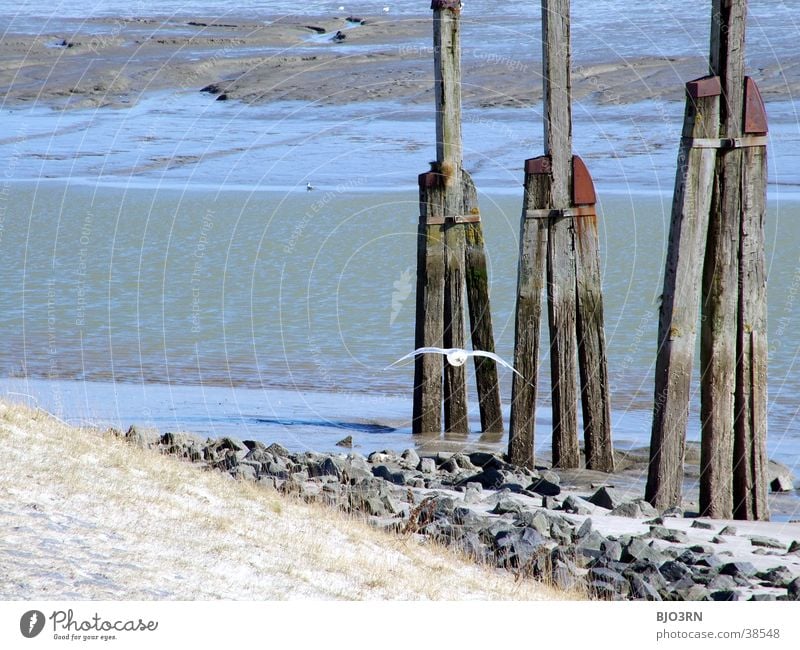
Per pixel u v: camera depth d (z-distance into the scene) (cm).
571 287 6838
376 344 10119
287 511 4691
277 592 3572
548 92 6756
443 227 7681
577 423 7294
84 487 4178
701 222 5634
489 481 6353
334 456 6688
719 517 5800
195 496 4519
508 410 8538
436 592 3934
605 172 19300
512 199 17288
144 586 3359
